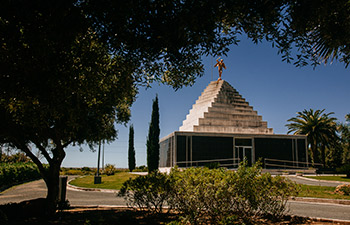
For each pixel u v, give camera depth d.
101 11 5.36
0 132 8.83
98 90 7.68
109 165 40.06
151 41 5.68
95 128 11.41
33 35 5.14
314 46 6.48
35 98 5.94
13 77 5.57
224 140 32.19
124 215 8.62
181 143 30.80
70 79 6.10
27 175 33.62
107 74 7.77
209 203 7.28
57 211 10.17
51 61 5.61
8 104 6.44
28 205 9.70
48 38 5.27
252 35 5.82
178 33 5.10
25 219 8.80
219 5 5.05
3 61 5.45
